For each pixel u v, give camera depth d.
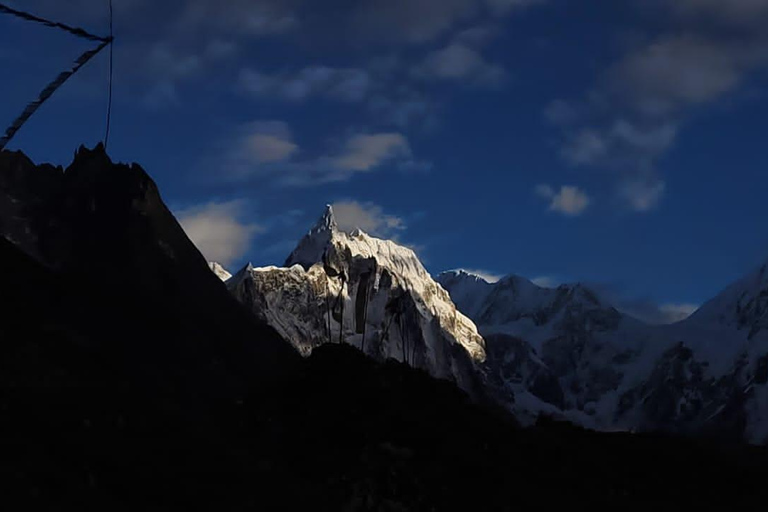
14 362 66.69
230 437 74.94
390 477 75.81
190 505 61.47
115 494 59.16
